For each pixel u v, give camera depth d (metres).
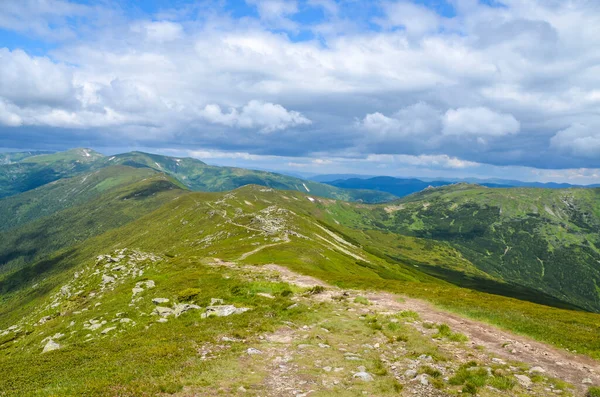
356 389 15.74
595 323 31.45
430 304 36.78
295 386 16.03
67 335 37.34
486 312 32.28
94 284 69.62
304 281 51.84
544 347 23.41
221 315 32.28
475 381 16.38
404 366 18.84
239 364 18.81
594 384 16.95
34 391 16.88
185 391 15.42
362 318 29.38
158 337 26.02
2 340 52.59
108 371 18.83
